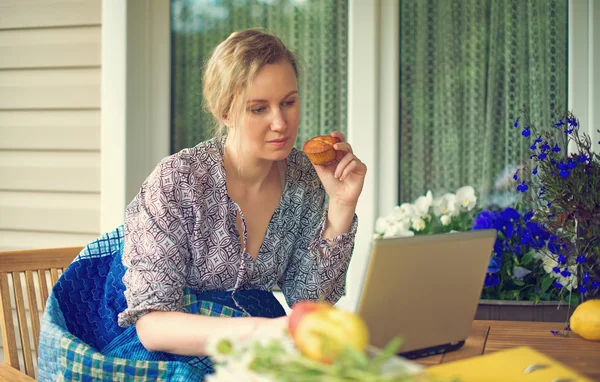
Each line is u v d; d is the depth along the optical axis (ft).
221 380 2.72
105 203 8.93
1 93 9.40
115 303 5.61
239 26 9.21
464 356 4.20
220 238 5.53
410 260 3.76
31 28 9.25
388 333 3.91
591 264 5.05
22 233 9.42
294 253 6.02
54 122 9.25
